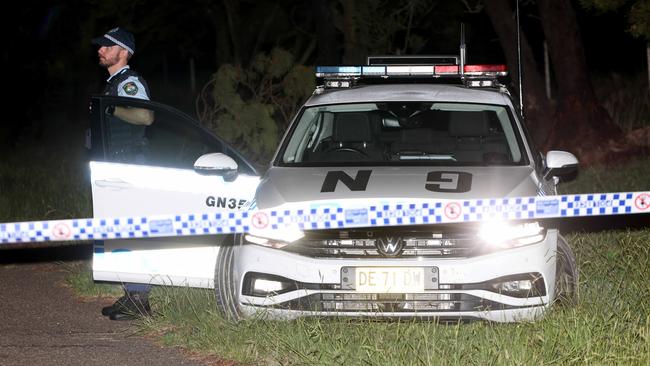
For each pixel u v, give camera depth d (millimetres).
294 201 6113
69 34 21375
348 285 5879
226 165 6617
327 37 18781
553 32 13789
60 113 21875
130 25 21297
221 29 23953
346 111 7348
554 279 6059
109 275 6836
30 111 23438
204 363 5996
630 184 11398
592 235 8500
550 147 13758
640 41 20812
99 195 6699
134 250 6812
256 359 5930
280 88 12680
